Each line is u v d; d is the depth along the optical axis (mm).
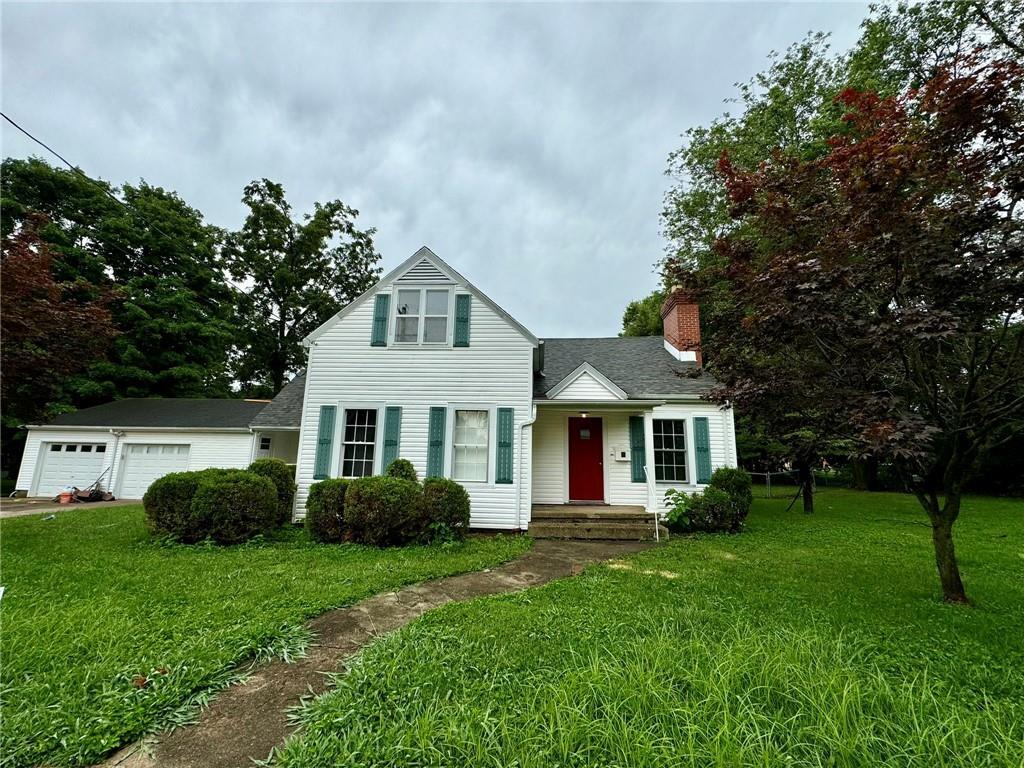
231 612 4211
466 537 8562
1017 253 3689
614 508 10258
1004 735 2234
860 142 4555
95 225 18891
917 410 4852
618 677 2801
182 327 19234
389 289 10445
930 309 3902
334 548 7426
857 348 4512
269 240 23719
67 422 15258
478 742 2252
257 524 7902
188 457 15070
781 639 3391
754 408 5492
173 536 7414
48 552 6594
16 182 17281
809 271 4387
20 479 14711
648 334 28047
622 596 4902
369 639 3861
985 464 16859
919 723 2357
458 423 9977
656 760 2098
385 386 10062
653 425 11141
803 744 2197
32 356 7352
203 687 2996
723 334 5746
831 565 6453
